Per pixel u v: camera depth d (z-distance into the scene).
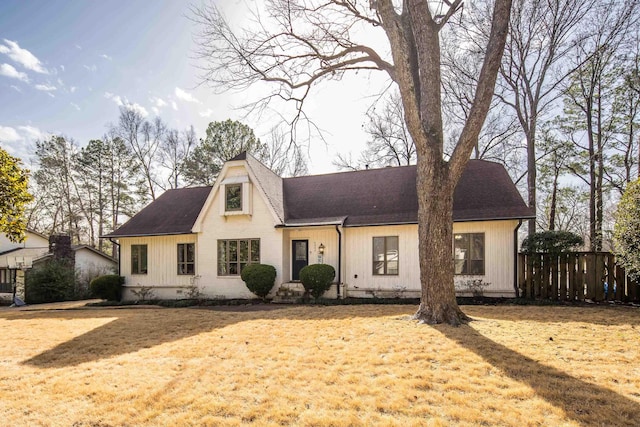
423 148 7.88
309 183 17.86
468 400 3.66
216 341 6.73
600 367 4.59
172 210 18.36
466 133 7.67
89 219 35.06
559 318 8.03
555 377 4.25
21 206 10.03
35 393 4.22
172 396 4.02
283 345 6.20
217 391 4.14
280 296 14.35
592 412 3.35
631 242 9.47
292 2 11.12
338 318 8.73
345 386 4.16
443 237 7.72
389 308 10.45
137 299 16.91
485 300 12.10
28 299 19.52
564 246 11.77
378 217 14.20
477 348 5.48
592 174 19.81
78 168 33.75
